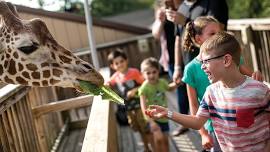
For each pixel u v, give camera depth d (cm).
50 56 292
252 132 246
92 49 562
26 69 291
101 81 296
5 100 343
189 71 315
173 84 471
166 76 734
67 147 562
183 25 432
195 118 262
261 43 558
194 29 325
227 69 245
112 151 325
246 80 248
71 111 711
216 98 255
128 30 998
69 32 772
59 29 674
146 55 968
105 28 987
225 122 252
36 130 450
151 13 2412
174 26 518
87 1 555
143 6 3509
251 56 580
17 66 291
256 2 1168
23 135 392
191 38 330
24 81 294
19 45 288
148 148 505
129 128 643
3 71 294
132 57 963
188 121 261
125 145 562
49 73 291
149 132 493
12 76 294
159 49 964
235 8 1227
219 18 417
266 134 247
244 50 586
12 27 291
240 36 613
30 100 445
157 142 435
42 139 455
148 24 2039
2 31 295
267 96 243
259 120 245
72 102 453
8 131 347
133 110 498
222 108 252
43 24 296
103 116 317
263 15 1117
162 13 509
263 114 246
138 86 533
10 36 291
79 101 454
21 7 439
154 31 569
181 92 500
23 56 289
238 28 603
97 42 985
